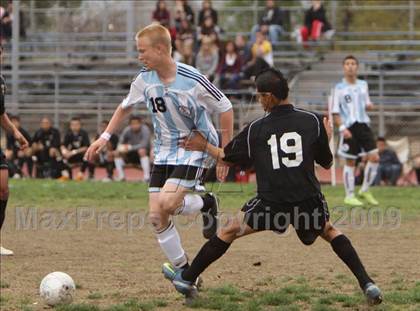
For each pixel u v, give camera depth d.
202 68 61.44
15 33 67.75
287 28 71.19
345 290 20.33
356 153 38.34
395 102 62.94
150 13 73.56
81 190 44.50
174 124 19.36
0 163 25.11
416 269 23.27
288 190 17.72
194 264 18.55
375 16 71.81
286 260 24.89
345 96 38.31
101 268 23.98
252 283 21.45
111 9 74.38
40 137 55.09
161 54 18.70
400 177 52.19
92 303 19.20
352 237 29.44
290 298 19.16
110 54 70.00
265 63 60.41
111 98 66.94
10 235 30.52
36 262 25.08
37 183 48.97
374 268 23.47
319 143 17.95
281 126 17.91
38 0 75.25
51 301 18.70
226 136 19.56
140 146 52.97
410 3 70.50
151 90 19.20
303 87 66.31
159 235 19.61
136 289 20.91
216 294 19.81
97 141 20.09
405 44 68.06
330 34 67.94
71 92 68.94
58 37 73.94
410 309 18.03
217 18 68.88
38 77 70.75
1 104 24.72
